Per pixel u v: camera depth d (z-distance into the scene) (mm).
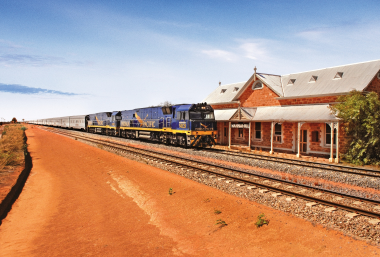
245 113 24750
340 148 19406
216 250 7031
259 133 26359
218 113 30656
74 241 7867
